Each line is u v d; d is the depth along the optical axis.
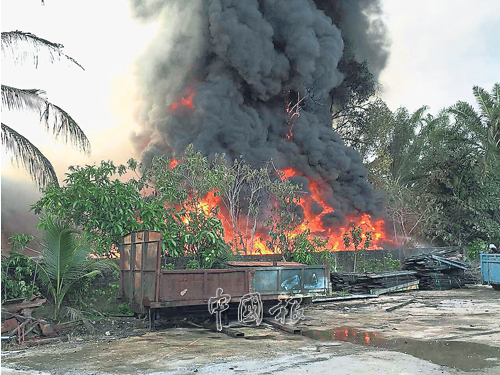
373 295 15.77
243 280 10.37
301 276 11.11
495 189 25.83
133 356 7.55
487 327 9.86
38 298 9.92
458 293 16.69
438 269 18.14
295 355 7.51
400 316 11.66
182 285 9.60
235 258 14.63
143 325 10.29
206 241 12.70
